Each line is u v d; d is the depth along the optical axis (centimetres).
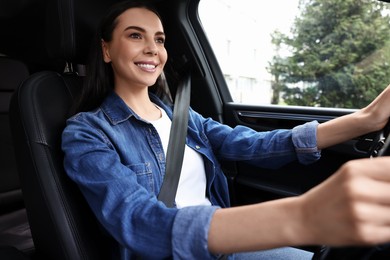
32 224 80
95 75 94
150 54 93
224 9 150
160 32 97
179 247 49
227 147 104
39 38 126
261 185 134
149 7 97
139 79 93
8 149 134
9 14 121
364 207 32
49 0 93
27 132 77
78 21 96
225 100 157
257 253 98
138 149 85
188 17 147
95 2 99
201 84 153
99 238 80
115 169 66
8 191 132
